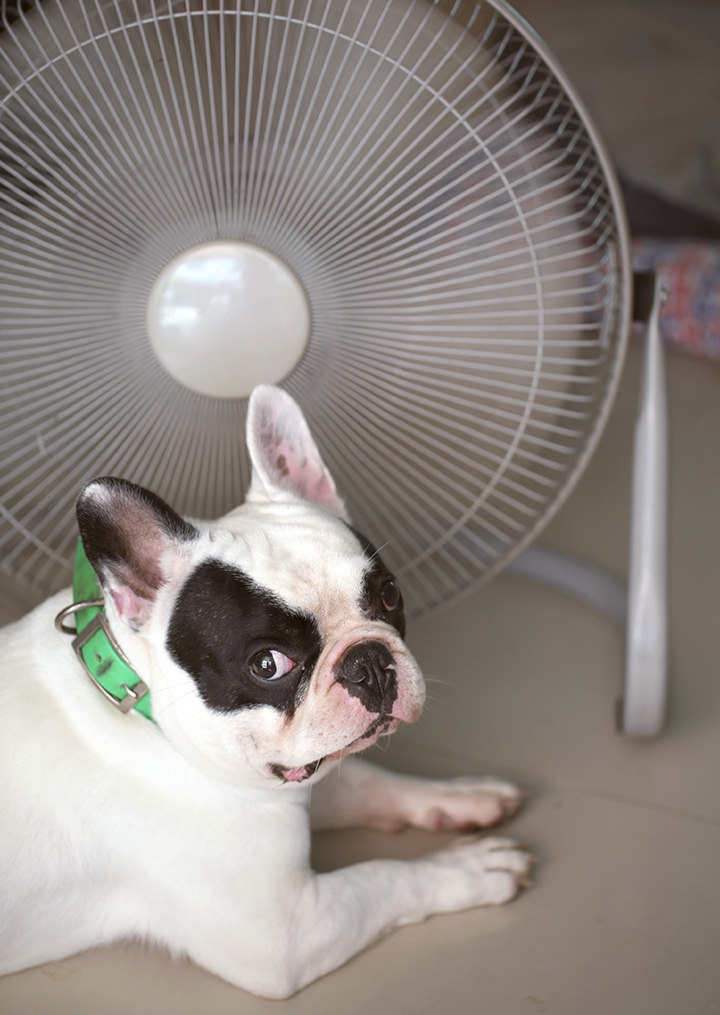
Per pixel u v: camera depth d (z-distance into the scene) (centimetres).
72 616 95
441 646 133
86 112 89
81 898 91
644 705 115
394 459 104
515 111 96
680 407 194
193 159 91
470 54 90
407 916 96
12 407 99
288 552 88
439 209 92
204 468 103
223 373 98
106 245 93
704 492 165
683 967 93
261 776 87
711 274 205
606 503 164
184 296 95
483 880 98
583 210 96
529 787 112
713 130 217
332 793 105
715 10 256
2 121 89
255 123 90
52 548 108
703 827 106
